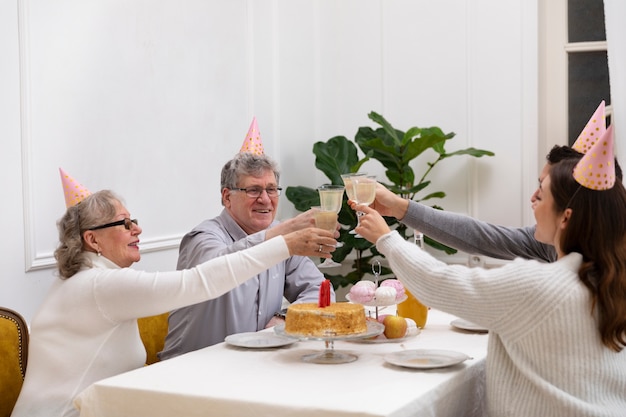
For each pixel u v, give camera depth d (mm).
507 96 4129
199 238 2488
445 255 4246
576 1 4145
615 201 1629
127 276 2037
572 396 1587
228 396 1586
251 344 2047
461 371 1752
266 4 4035
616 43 3646
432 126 4277
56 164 2787
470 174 4195
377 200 2387
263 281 2523
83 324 2053
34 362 2070
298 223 2207
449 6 4227
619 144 3660
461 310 1677
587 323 1592
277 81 4117
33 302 2697
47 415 2021
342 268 4430
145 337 2768
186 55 3477
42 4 2729
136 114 3178
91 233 2143
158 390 1655
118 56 3078
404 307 2279
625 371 1638
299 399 1547
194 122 3533
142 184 3219
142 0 3203
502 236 2352
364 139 4152
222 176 2650
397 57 4344
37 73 2709
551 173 1729
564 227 1682
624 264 1602
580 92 4168
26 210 2654
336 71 4461
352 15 4414
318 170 4465
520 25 4094
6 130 2592
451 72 4234
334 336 1864
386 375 1727
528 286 1589
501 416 1664
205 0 3596
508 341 1649
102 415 1719
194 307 2445
